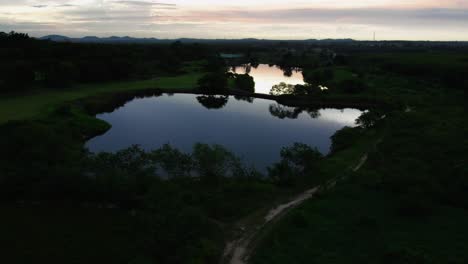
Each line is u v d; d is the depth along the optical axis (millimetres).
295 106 90000
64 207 30516
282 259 22828
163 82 115000
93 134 59531
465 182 32594
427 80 118312
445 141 46844
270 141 58250
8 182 31375
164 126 66750
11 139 39375
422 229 26312
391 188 33500
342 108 86812
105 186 31328
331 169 40781
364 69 150625
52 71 94688
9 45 118312
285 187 36125
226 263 22844
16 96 81000
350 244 24469
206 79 103312
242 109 84938
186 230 24969
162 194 30844
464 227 26453
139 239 25922
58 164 35938
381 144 49594
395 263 21922
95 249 25094
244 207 31016
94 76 107500
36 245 25453
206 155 37125
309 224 27359
